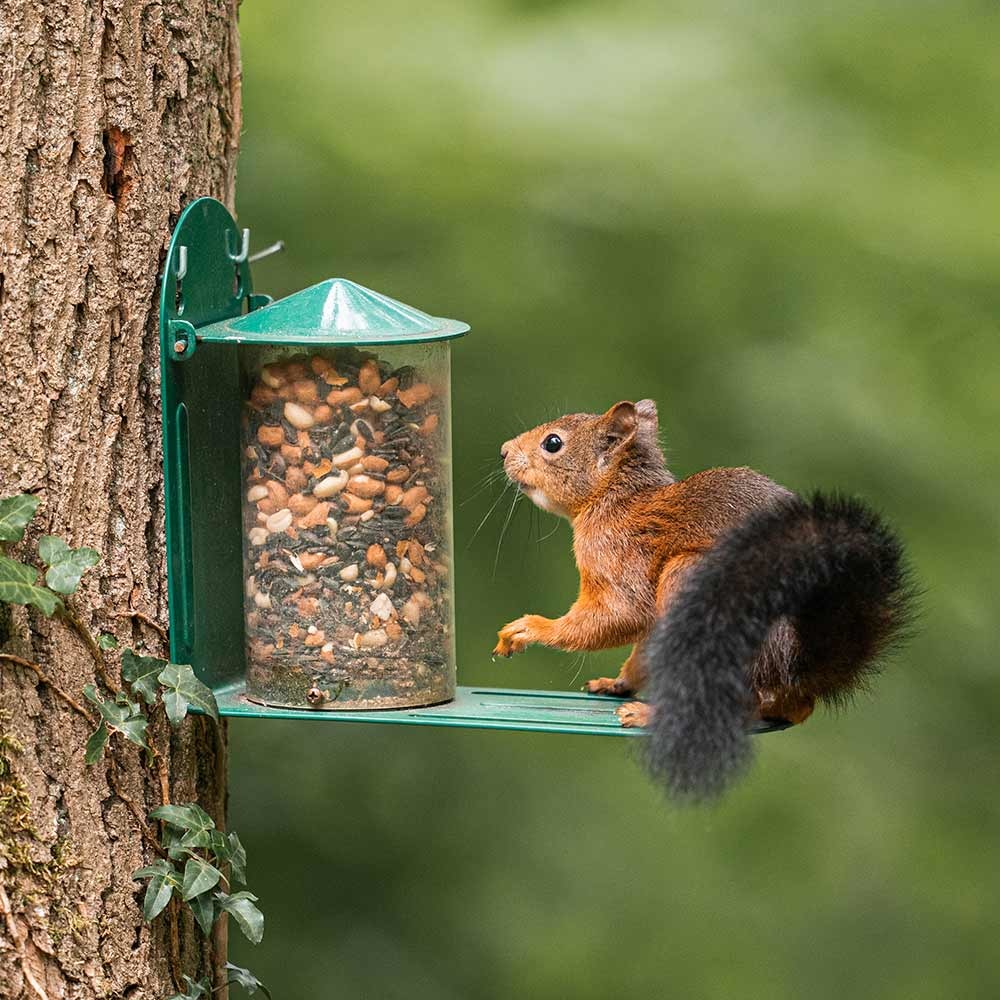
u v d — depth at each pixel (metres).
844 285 12.78
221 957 6.67
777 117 13.20
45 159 6.02
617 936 12.80
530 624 7.55
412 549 6.93
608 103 13.12
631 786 13.40
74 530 6.07
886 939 13.01
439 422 7.10
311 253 12.25
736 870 13.22
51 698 5.98
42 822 5.92
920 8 14.09
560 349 12.32
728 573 6.19
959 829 13.10
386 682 6.86
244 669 7.14
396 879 12.39
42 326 6.01
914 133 13.45
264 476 6.90
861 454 12.31
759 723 6.70
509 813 13.03
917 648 12.78
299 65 12.96
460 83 13.02
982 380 12.62
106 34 6.16
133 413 6.23
